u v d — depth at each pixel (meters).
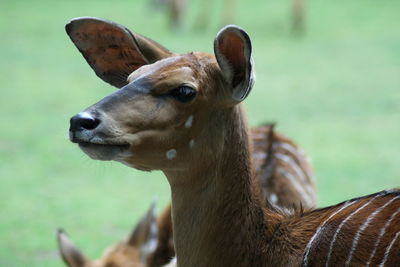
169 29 33.91
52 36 33.09
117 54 7.07
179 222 6.60
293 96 24.16
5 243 13.80
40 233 14.27
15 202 15.90
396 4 38.38
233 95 6.30
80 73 27.53
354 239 6.40
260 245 6.56
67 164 18.45
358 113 22.28
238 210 6.53
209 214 6.50
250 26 35.03
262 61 28.89
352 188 16.09
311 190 11.47
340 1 39.56
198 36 32.69
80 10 38.31
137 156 6.21
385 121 21.45
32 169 18.05
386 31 33.22
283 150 11.06
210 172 6.48
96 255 13.23
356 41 31.73
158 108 6.15
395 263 6.26
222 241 6.51
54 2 40.28
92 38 7.00
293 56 29.66
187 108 6.24
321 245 6.45
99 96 24.41
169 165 6.37
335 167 17.55
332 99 23.77
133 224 14.75
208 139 6.41
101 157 6.07
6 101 23.78
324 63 28.42
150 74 6.22
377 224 6.46
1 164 18.34
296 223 6.76
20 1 40.44
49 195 16.39
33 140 20.14
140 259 10.75
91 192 16.61
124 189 16.84
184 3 34.09
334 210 6.77
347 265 6.33
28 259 13.11
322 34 33.28
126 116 6.06
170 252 11.34
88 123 5.93
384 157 18.28
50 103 23.61
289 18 36.31
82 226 14.65
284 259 6.54
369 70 27.17
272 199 10.01
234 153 6.53
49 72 27.64
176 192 6.58
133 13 37.66
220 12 38.34
